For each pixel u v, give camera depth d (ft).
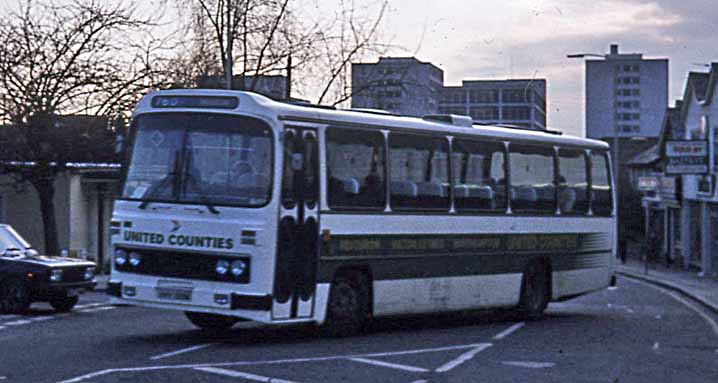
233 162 51.13
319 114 53.83
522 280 71.36
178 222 51.08
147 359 44.91
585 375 44.75
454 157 64.28
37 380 38.37
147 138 52.90
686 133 189.47
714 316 87.76
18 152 108.99
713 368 49.26
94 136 110.73
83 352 47.21
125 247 52.42
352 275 56.65
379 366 44.91
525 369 45.96
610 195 81.00
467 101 522.88
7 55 107.76
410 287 60.49
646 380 44.14
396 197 59.26
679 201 194.39
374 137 57.72
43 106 107.76
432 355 49.78
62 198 133.80
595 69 604.49
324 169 53.88
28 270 69.10
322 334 58.08
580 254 77.10
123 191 52.85
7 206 134.82
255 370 42.27
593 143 79.15
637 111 606.55
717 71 164.25
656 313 88.17
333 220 54.39
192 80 116.26
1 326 60.75
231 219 50.34
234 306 49.78
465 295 65.51
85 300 84.38
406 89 124.67
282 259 51.06
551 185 73.97
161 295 51.19
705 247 172.24
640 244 241.55
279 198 50.65
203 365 43.11
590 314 83.82
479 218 66.39
